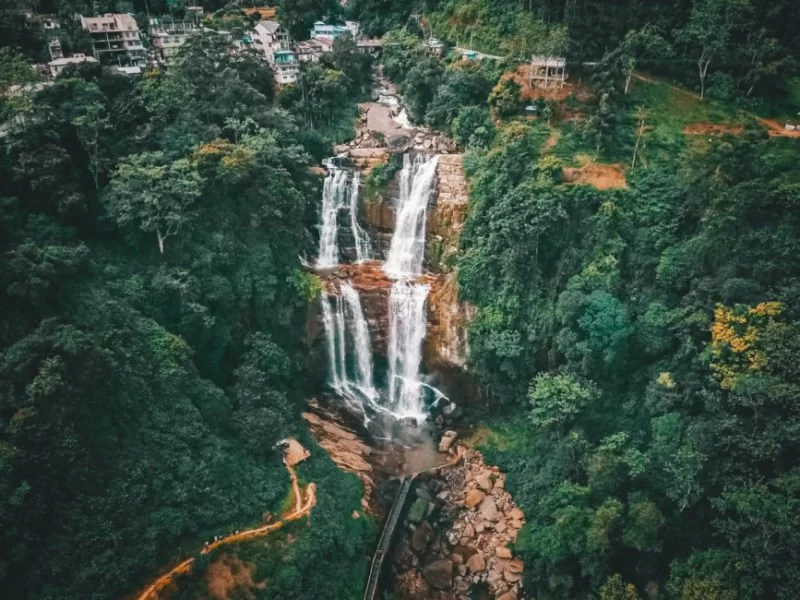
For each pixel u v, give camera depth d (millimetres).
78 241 53438
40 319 45875
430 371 65625
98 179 57031
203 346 56531
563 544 48906
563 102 69812
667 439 49969
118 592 41344
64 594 39219
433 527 54469
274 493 51031
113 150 58969
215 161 59844
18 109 51781
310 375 66812
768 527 41781
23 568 38812
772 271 50719
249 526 48781
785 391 44438
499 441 60688
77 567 40469
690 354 52844
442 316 64062
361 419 64812
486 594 50219
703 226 55656
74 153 56344
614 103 68062
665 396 51969
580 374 55688
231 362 59281
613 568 49000
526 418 60156
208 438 50531
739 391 45844
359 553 51719
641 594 47500
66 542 40562
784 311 48781
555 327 57719
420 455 61125
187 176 57562
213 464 49281
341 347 67250
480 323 61000
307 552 48531
